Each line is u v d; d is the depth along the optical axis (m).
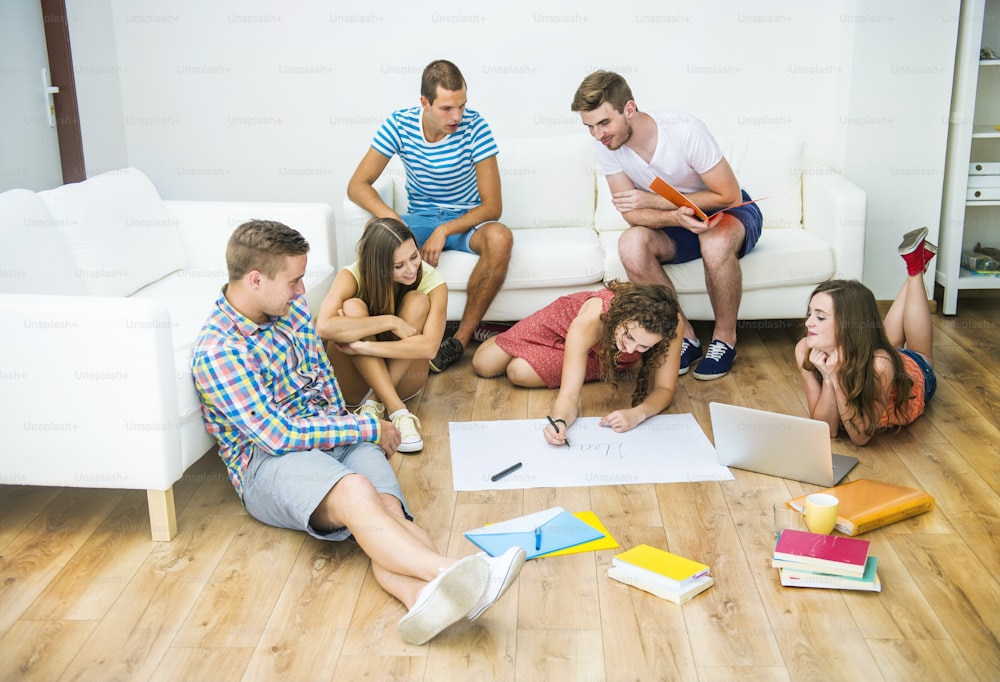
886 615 2.08
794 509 2.52
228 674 1.93
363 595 2.20
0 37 3.70
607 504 2.57
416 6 4.14
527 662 1.96
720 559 2.31
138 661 1.97
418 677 1.92
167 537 2.43
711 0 4.08
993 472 2.71
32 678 1.93
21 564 2.33
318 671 1.94
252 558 2.35
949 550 2.33
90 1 4.09
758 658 1.96
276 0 4.16
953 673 1.90
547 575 2.25
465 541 2.40
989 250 4.23
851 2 3.92
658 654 1.97
